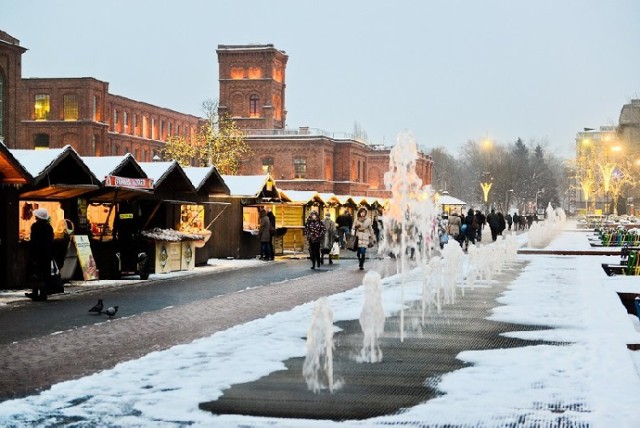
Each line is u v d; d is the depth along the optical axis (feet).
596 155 330.75
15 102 187.83
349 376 30.53
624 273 75.20
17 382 31.40
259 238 111.45
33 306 56.29
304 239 136.05
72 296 62.75
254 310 54.24
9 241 66.85
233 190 111.96
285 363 32.94
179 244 87.45
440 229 138.10
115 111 302.04
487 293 60.23
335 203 150.41
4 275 66.74
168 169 86.94
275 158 275.80
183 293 65.36
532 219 292.81
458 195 580.71
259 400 26.81
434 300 55.57
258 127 282.15
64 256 71.10
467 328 42.47
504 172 451.12
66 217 74.43
